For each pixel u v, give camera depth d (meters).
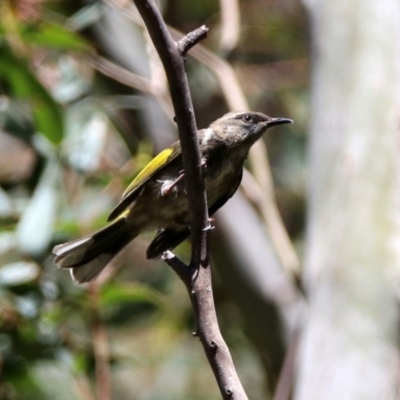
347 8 9.21
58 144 10.39
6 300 10.02
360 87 8.52
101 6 11.15
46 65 12.30
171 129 11.54
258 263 10.62
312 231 7.89
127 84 10.95
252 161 11.70
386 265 7.13
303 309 8.07
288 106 15.70
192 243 5.55
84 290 10.18
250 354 13.88
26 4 10.52
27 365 10.26
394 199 7.63
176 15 14.41
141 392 13.75
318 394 6.60
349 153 8.04
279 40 15.92
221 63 11.50
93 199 10.71
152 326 13.97
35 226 9.68
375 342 6.71
